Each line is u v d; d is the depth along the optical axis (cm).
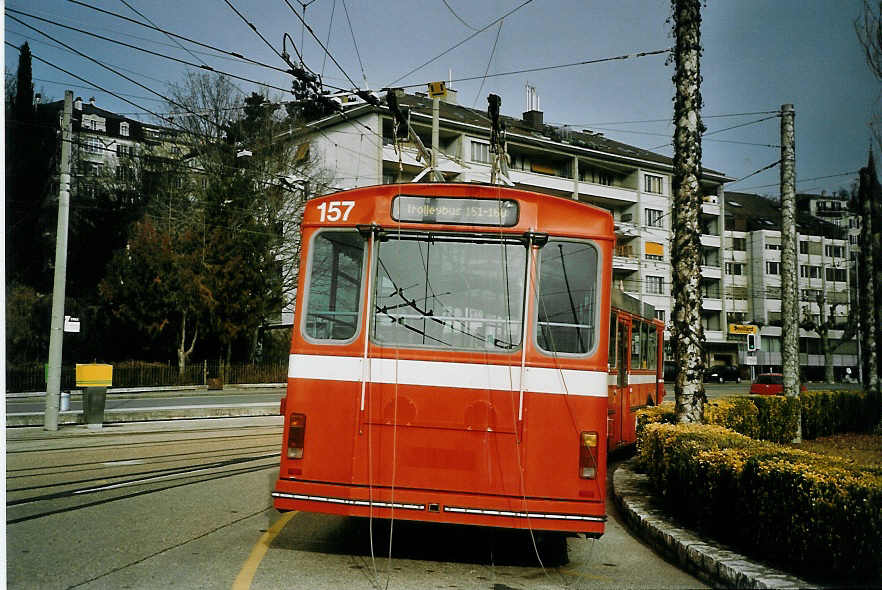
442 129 4659
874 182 1836
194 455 1380
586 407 646
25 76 3816
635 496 941
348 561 686
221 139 4069
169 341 4200
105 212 4212
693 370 1115
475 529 852
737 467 680
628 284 5803
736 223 7575
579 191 5534
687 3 1130
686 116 1130
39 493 966
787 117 1814
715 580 623
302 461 660
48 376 1825
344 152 4469
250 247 3997
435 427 648
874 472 618
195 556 682
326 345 671
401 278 670
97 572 621
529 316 657
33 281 3959
